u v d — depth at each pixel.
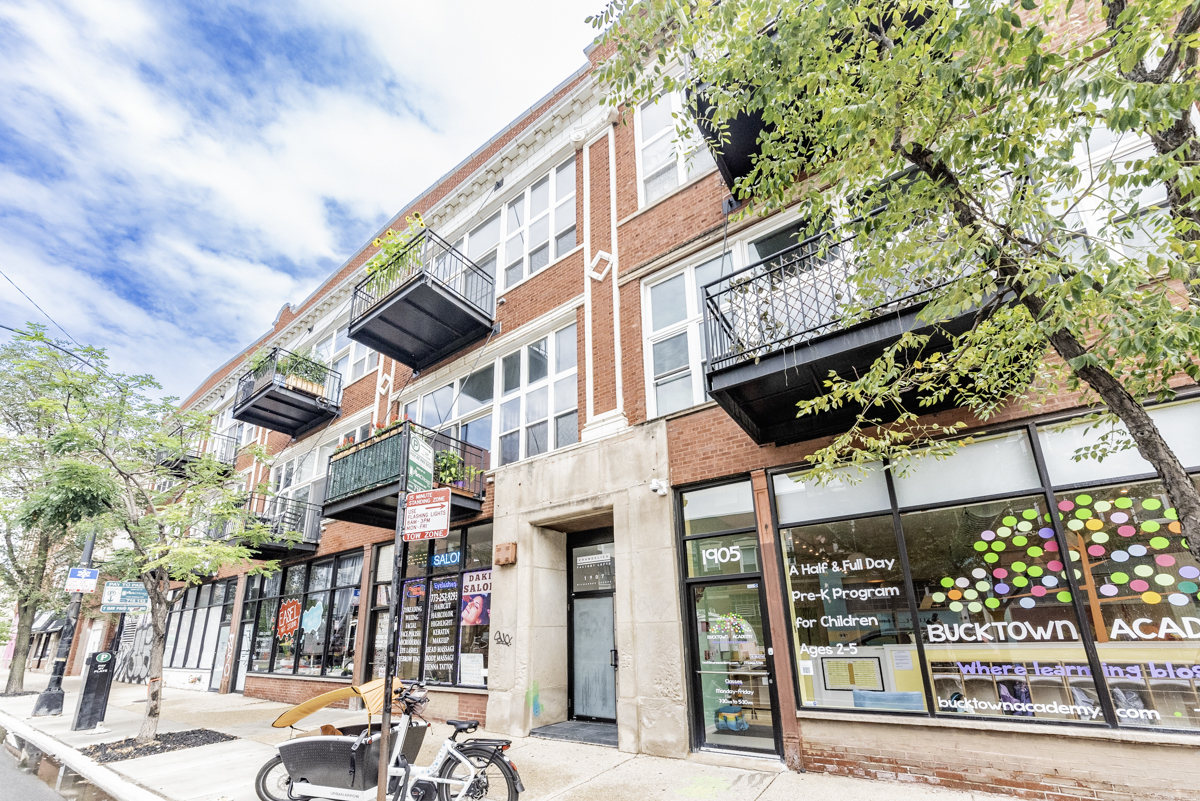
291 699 13.23
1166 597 4.81
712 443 7.57
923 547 5.94
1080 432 5.44
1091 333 5.06
